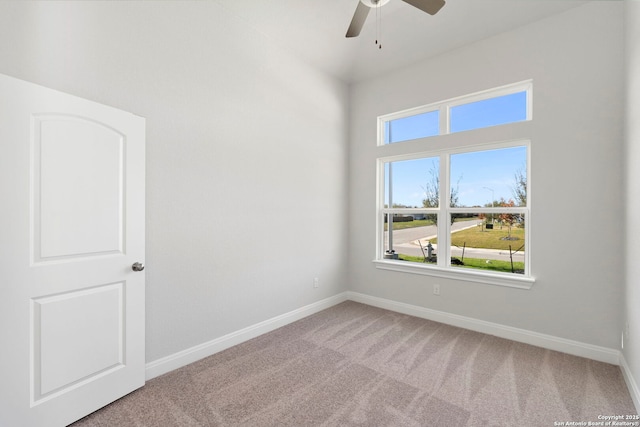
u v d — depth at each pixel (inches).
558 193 98.4
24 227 56.8
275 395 74.0
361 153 151.6
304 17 104.8
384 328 117.6
